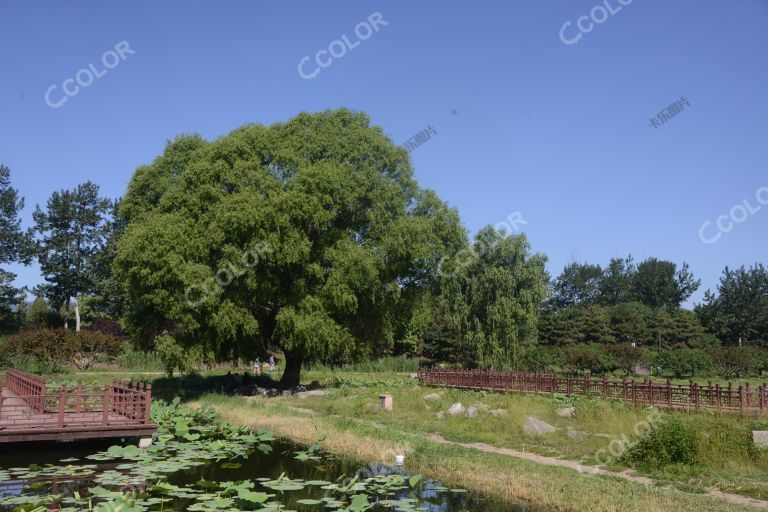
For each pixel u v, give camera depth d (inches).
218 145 1067.3
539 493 436.1
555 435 634.8
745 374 1760.6
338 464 556.4
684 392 772.6
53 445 631.8
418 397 944.3
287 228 1011.9
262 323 1154.0
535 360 1838.1
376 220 1101.7
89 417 656.4
